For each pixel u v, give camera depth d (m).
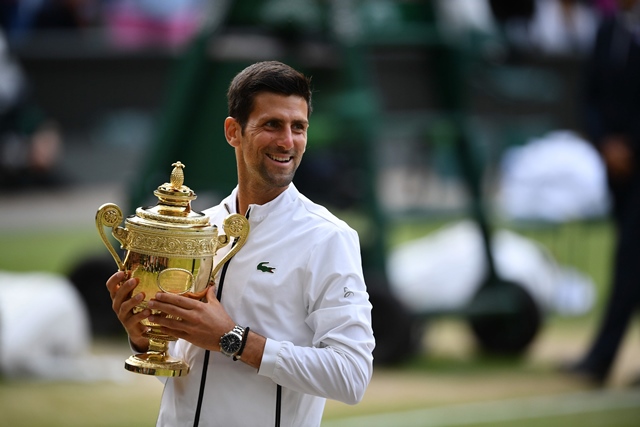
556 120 35.94
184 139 19.34
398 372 18.00
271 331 7.34
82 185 34.62
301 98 7.36
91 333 19.59
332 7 18.72
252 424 7.36
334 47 18.62
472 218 20.16
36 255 26.73
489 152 35.06
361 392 7.23
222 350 7.13
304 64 18.86
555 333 22.08
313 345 7.32
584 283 25.12
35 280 17.66
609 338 17.69
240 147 7.57
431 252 21.53
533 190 24.22
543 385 17.50
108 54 34.47
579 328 22.58
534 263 22.34
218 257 7.57
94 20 34.75
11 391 15.89
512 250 22.22
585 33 35.94
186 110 19.16
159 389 16.42
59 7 33.94
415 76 21.31
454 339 21.36
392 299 17.98
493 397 16.59
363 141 18.50
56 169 34.16
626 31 17.83
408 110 21.86
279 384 7.23
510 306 19.73
